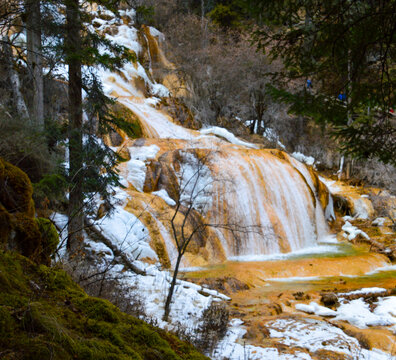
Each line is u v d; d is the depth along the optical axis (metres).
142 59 29.27
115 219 11.48
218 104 31.78
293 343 6.24
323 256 15.75
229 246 14.91
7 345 1.35
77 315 1.84
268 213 17.17
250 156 18.69
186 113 27.97
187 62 32.56
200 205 15.05
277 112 32.00
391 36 3.90
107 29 27.50
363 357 6.05
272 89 4.81
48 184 7.77
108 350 1.66
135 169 15.03
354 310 8.84
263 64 28.58
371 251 17.05
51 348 1.42
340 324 7.70
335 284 11.59
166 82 31.22
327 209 22.39
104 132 9.85
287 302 9.25
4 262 1.86
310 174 21.78
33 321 1.50
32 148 8.48
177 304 7.63
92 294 5.16
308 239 18.78
